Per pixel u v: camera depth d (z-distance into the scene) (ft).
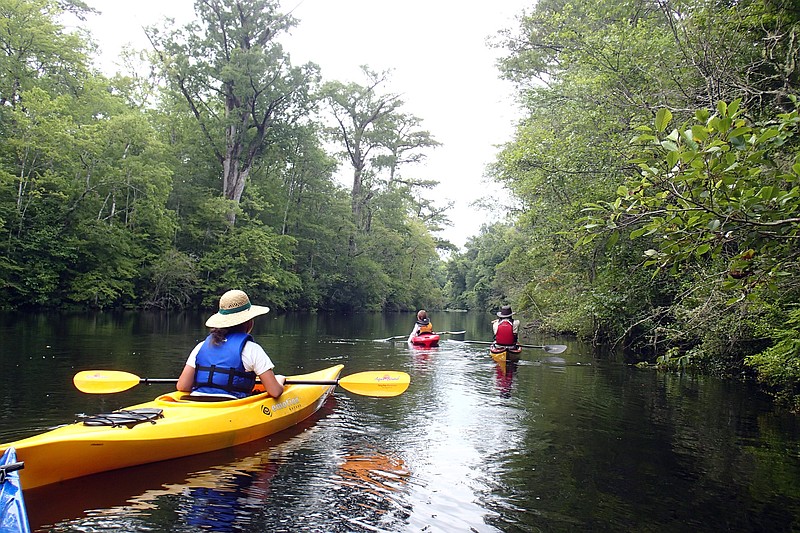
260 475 13.78
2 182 67.87
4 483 9.47
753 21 26.02
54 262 75.61
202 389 16.88
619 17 40.75
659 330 36.73
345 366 33.81
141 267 89.51
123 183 81.41
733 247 23.79
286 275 115.03
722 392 27.22
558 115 45.21
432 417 20.66
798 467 15.52
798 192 10.94
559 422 20.45
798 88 24.13
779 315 25.27
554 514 12.03
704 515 12.16
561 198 44.88
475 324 101.30
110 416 14.23
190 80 101.19
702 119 11.23
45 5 77.71
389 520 11.43
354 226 136.05
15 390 22.07
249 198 116.88
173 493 12.38
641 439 18.29
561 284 60.54
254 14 101.91
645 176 12.55
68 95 79.66
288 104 107.04
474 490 13.30
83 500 11.78
